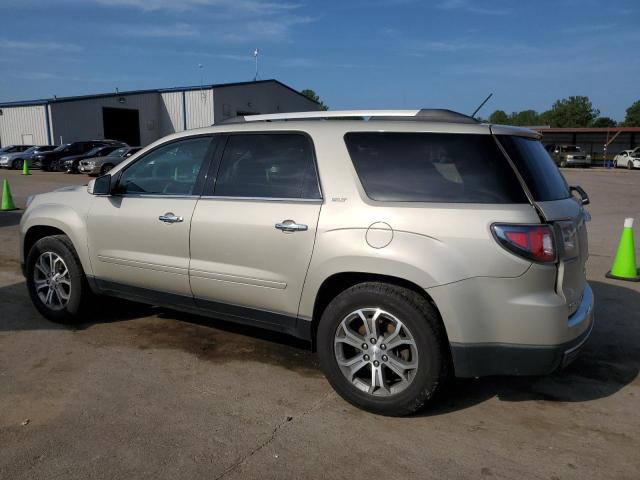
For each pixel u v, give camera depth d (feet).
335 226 11.48
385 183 11.36
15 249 28.09
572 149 137.69
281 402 11.96
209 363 13.98
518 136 11.44
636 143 156.35
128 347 14.94
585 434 10.85
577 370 13.92
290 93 166.81
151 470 9.45
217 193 13.47
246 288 12.85
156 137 151.33
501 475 9.45
